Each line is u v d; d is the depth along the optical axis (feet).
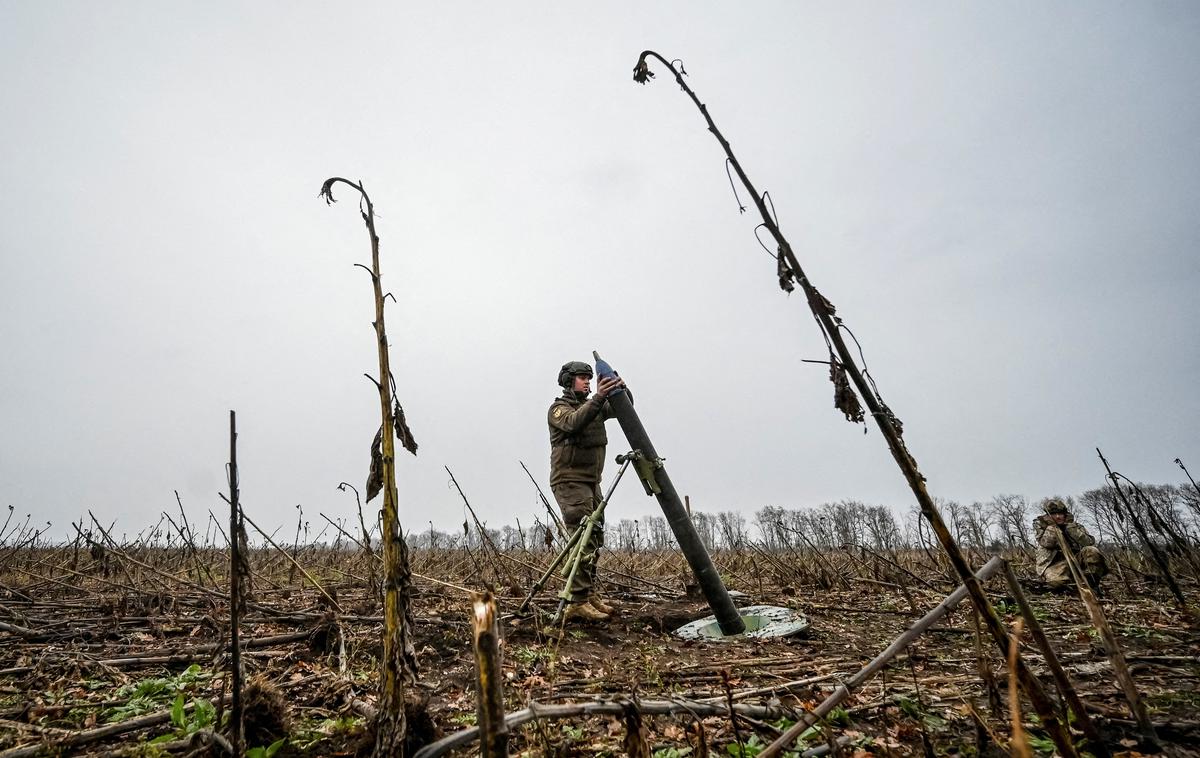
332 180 6.33
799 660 12.31
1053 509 23.72
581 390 17.94
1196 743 7.11
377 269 6.38
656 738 7.84
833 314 5.38
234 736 6.37
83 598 20.84
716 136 5.78
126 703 9.33
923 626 6.80
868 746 7.44
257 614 16.75
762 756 6.03
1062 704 7.52
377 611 16.98
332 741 7.59
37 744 7.32
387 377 6.15
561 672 11.46
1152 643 13.09
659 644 14.44
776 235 5.53
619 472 16.31
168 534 27.86
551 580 22.77
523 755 7.11
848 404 5.38
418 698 6.78
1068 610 18.12
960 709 8.59
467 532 21.61
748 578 29.71
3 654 12.62
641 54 6.03
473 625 4.20
